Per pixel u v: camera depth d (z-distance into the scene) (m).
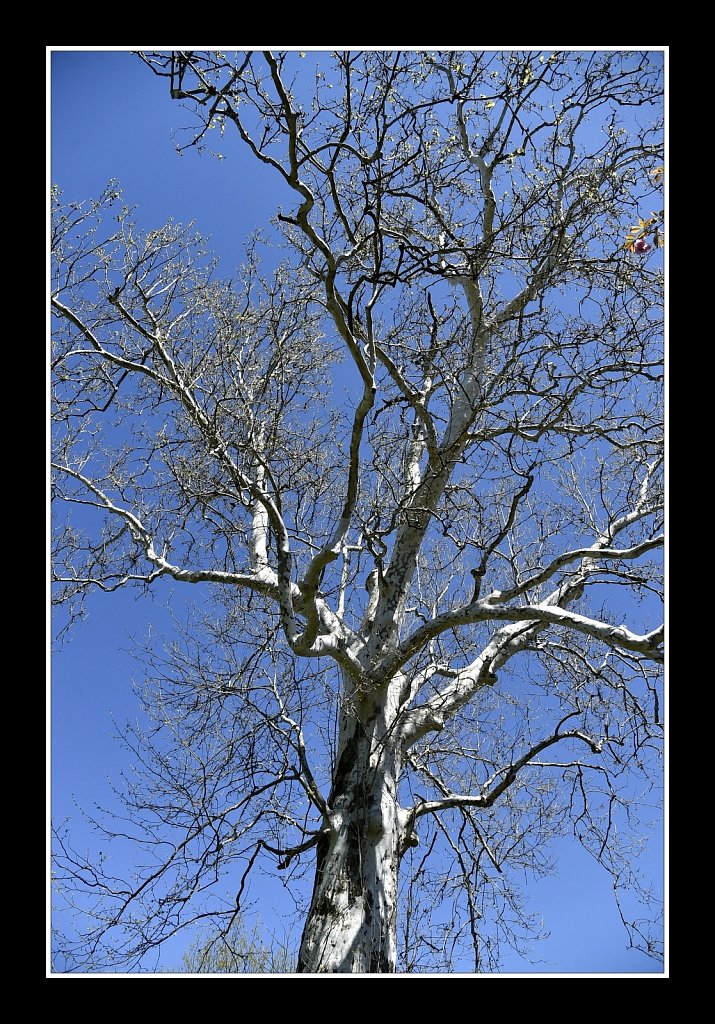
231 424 8.56
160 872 8.41
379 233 7.57
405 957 10.04
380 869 8.65
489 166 9.61
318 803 8.73
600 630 7.81
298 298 9.17
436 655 11.12
